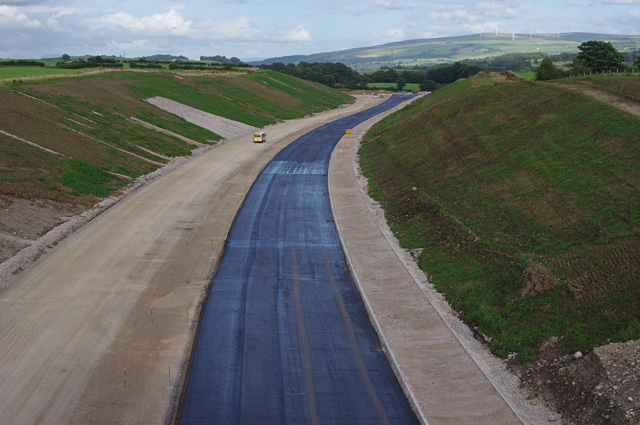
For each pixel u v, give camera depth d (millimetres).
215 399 16969
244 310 22906
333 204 39250
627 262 20578
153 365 18562
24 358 18500
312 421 16062
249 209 37781
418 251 29203
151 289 24406
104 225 32781
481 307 21547
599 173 29812
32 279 24734
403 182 42219
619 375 15477
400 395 17312
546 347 18422
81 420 15547
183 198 39781
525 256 23609
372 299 23797
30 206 31562
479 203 32219
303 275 26688
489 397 16750
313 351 19891
